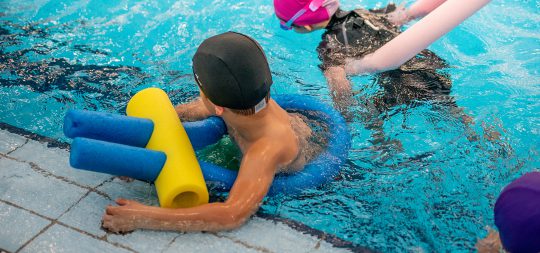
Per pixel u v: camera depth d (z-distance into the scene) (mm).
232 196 2307
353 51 3203
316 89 3324
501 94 3232
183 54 3756
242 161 2412
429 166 2723
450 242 2324
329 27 3373
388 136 2902
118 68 3604
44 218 2328
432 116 2998
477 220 2424
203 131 2639
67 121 2344
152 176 2328
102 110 3223
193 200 2367
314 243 2246
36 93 3344
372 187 2607
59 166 2605
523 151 2818
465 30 3830
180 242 2234
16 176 2537
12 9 4266
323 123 2848
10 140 2764
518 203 1825
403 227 2400
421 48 2900
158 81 3484
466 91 3260
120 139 2404
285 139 2463
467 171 2689
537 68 3453
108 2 4363
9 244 2215
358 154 2809
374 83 3125
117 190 2490
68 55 3725
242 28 4000
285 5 3307
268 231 2295
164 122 2473
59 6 4312
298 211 2475
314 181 2572
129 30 4012
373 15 3420
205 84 2238
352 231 2383
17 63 3617
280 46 3770
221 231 2289
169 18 4137
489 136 2900
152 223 2248
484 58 3562
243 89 2199
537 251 1814
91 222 2314
